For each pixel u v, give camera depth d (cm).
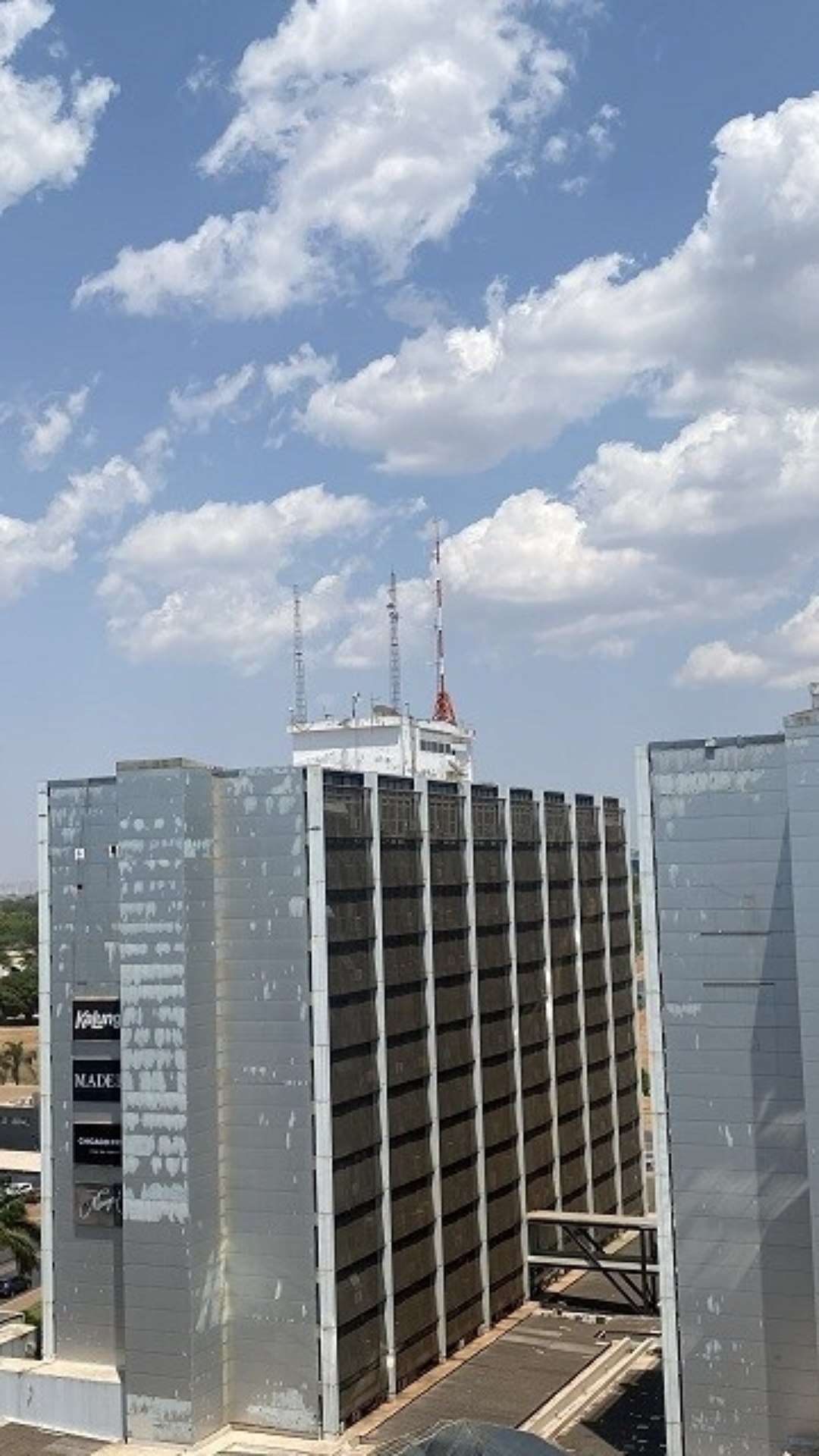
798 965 5969
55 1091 7694
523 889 9888
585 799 11081
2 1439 7156
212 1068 7238
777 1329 6209
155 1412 6994
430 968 8400
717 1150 6344
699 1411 6316
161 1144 7075
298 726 12575
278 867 7319
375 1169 7619
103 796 7681
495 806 9581
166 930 7162
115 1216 7494
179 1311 6975
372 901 7825
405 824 8300
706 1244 6347
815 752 6003
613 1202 10844
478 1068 8906
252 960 7312
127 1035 7181
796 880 6000
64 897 7731
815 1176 5872
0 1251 12481
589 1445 6931
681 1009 6431
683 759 6481
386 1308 7594
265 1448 6888
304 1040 7206
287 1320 7131
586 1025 10712
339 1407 7050
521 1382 7794
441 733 12912
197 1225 7050
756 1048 6300
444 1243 8306
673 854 6475
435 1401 7512
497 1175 9069
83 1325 7556
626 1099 11300
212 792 7444
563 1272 9925
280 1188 7194
